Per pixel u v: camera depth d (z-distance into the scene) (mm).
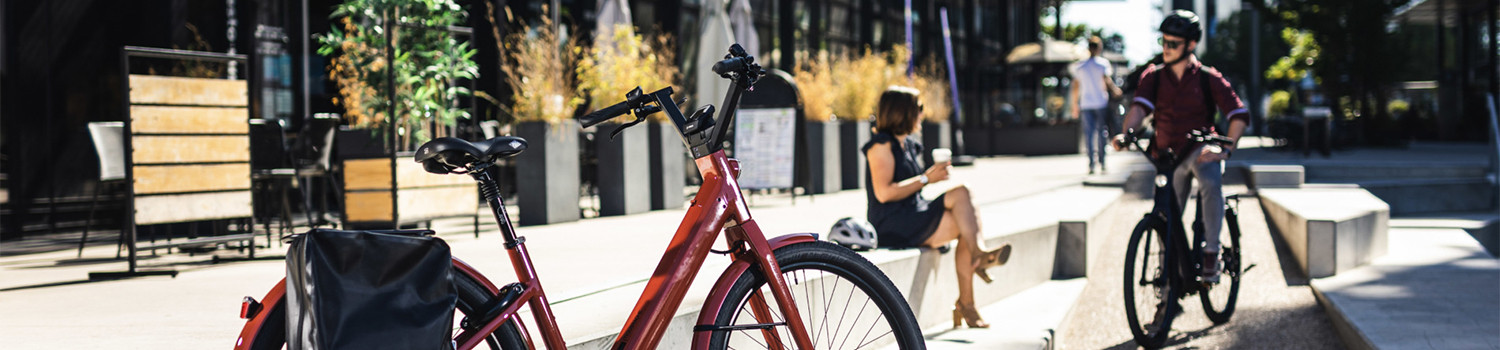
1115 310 5723
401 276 2119
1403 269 6258
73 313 3727
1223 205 4969
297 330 2035
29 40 7426
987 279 4625
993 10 23516
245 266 5270
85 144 7781
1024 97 20609
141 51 4941
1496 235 10617
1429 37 35969
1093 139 13117
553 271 4559
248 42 8656
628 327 2568
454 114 6914
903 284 4355
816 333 3205
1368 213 6906
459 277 2326
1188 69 5012
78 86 7762
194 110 5230
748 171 9055
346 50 6516
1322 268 6359
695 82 13422
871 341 2936
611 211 7891
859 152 11008
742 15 12680
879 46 19078
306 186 8055
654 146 8430
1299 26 23359
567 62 7812
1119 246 7949
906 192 4598
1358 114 23047
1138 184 11836
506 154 2414
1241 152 19125
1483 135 27516
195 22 8281
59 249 6301
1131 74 18234
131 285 4512
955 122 15688
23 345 3129
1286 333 5090
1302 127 18734
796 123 8969
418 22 6578
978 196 9281
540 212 7125
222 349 3041
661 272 2598
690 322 3191
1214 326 5270
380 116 6238
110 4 7941
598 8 10320
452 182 6305
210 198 5316
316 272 2018
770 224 6938
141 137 5000
